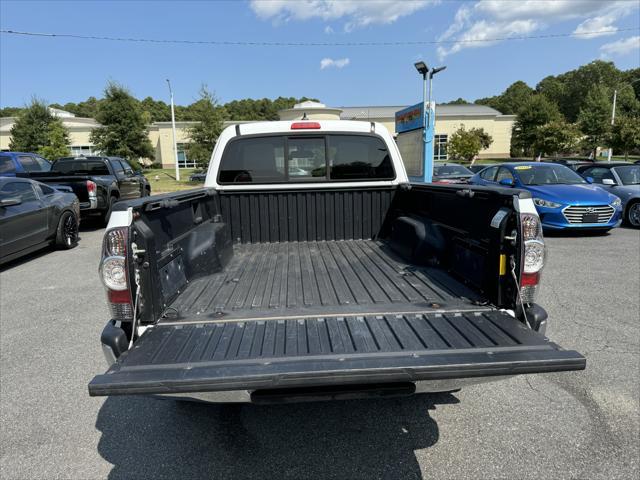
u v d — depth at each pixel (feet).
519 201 7.63
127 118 120.26
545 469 7.79
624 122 96.63
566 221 28.86
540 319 7.63
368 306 8.39
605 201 28.99
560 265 22.09
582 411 9.53
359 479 7.70
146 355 6.43
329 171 14.21
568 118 265.54
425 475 7.74
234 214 14.24
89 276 22.30
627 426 8.96
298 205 14.37
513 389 10.55
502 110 300.61
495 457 8.15
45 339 14.14
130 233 7.18
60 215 28.27
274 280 10.39
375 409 9.90
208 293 9.43
